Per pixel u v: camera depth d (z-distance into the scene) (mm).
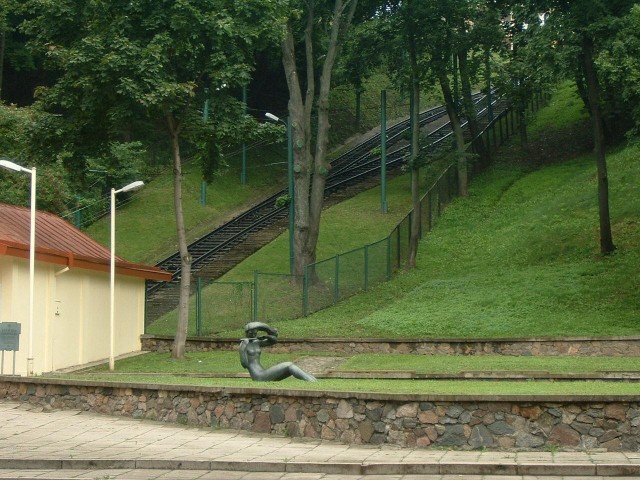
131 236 46719
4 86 60250
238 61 27047
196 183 54469
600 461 12906
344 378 21719
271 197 53031
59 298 26391
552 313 30266
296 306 33750
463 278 35938
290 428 15758
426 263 39156
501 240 40438
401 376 21734
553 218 40688
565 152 53781
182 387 17125
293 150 38906
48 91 26828
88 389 18438
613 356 25469
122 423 17156
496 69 45188
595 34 31062
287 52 38844
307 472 13203
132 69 24984
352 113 75562
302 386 16969
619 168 44312
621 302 30203
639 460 12922
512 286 33469
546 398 14078
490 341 26781
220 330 32500
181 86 25609
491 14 42688
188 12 25531
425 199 43188
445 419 14500
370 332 30625
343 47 44031
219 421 16594
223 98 27703
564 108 61562
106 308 29391
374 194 51812
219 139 27969
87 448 14898
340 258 35656
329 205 50688
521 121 55031
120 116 25766
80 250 27781
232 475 13055
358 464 13094
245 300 33219
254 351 19312
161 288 38344
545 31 31469
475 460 13234
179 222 27969
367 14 43562
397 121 77562
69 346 27016
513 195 46719
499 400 14258
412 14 40969
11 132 36125
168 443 15250
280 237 45250
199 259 42281
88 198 48531
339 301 35156
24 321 24359
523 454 13773
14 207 28703
